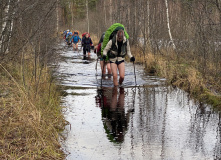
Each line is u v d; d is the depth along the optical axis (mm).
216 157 3936
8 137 4137
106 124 5211
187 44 12250
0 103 5262
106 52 8508
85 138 4551
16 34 7367
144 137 4625
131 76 10273
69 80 9305
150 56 12766
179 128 5043
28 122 4445
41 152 3854
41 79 7250
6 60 7402
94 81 9352
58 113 5551
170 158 3887
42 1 6871
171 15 15812
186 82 8617
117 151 4098
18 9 6711
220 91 7430
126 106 6410
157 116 5715
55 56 8227
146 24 15117
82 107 6270
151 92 7867
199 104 6637
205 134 4770
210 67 8922
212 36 8719
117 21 17906
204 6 8703
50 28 7613
